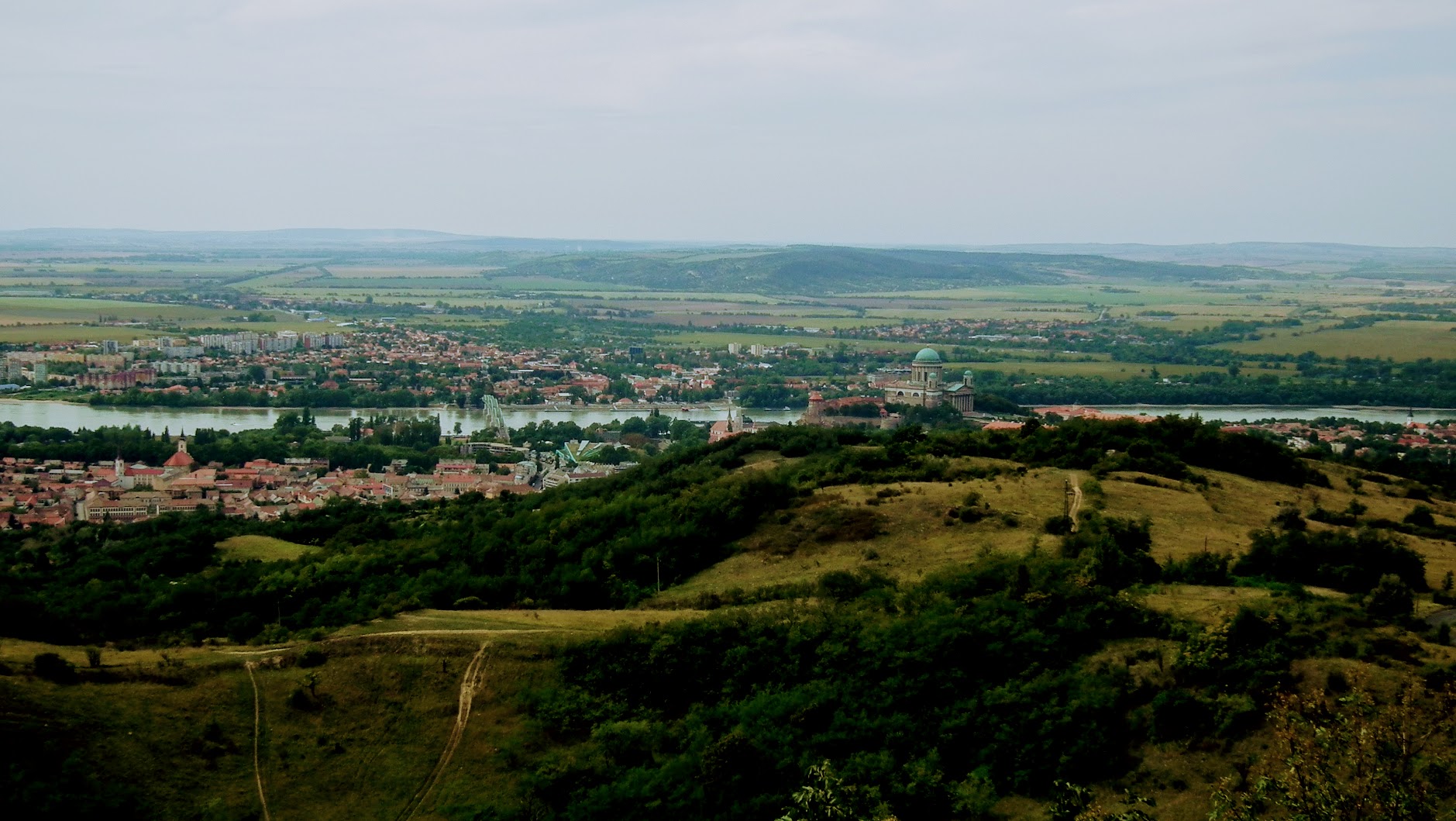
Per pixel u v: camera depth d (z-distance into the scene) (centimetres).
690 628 14788
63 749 12338
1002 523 18775
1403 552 15575
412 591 18175
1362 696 10269
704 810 12075
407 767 13088
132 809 11956
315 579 19138
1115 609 13725
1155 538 17588
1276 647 12231
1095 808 10356
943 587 15488
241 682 14050
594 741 13288
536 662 14600
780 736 12838
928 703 13062
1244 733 11494
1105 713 12200
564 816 12275
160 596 18000
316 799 12600
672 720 13738
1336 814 9150
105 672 13725
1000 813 11606
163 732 13025
